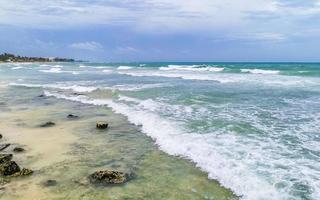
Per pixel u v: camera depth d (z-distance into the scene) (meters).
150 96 23.23
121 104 20.14
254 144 10.95
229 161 9.34
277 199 7.04
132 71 65.19
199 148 10.61
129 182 8.36
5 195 7.68
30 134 13.42
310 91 25.23
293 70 52.09
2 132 13.84
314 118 15.06
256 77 41.09
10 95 26.39
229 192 7.56
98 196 7.59
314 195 7.18
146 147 11.30
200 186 7.97
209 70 63.34
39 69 80.44
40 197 7.56
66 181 8.48
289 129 13.02
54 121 15.98
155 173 8.90
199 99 21.34
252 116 15.54
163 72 58.56
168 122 14.43
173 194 7.60
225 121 14.46
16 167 9.11
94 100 22.47
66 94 26.38
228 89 27.17
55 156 10.52
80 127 14.54
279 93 24.16
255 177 8.16
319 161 9.28
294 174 8.33
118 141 12.15
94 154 10.67
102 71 66.94
